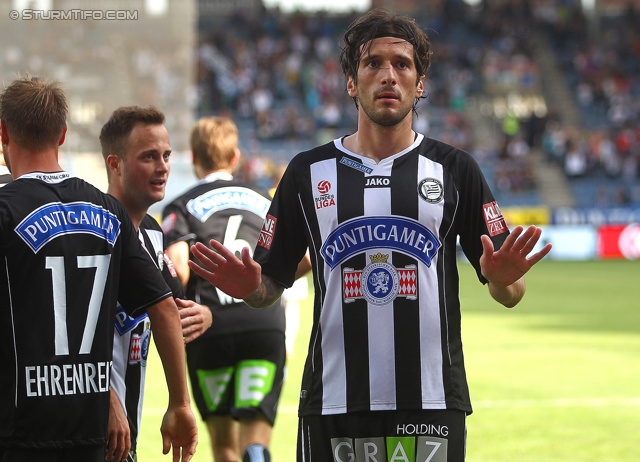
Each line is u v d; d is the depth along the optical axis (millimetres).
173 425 6750
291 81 68875
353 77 6891
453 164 6777
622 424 13602
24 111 6254
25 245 6043
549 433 13023
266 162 58406
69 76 29578
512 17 78250
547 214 55562
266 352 10359
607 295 34062
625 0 80750
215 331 10234
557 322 26219
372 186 6664
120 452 6801
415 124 65625
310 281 38375
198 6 75750
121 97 30000
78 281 6168
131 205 7816
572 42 77125
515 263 6320
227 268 6574
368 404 6500
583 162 64062
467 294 35031
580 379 17312
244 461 9820
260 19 76188
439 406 6516
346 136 6980
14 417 5953
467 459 11648
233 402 10258
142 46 30438
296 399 15641
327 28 76250
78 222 6230
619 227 55938
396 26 6691
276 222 6934
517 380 17219
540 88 72688
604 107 71312
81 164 29094
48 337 6035
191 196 10555
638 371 18188
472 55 73812
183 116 31125
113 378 7098
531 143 65812
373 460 6527
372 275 6574
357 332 6559
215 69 67375
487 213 6746
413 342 6527
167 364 6695
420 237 6605
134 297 6586
